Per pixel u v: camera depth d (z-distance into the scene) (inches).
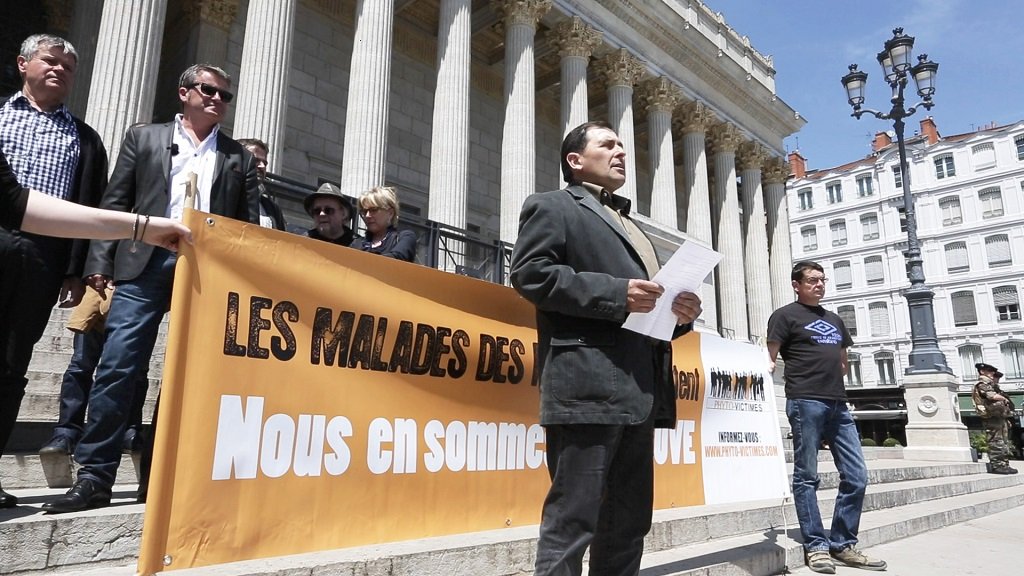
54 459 154.2
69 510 116.8
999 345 1718.8
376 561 110.4
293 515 108.7
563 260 98.9
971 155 1841.8
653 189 903.7
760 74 1182.9
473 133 872.3
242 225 109.5
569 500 91.3
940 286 1838.1
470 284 151.3
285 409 110.6
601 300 89.3
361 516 119.8
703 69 1016.9
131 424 170.1
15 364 122.7
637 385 94.9
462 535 138.8
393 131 773.3
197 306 100.8
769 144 1189.7
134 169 145.3
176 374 96.0
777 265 1169.4
